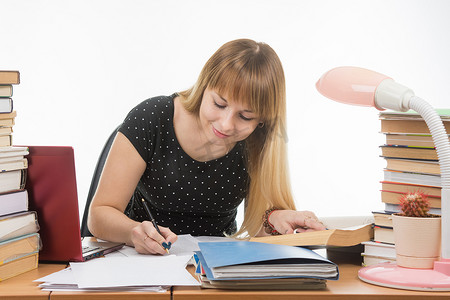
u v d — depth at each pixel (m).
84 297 0.97
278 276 0.99
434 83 3.97
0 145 1.18
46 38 3.92
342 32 4.03
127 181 1.56
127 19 3.94
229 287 1.00
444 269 1.02
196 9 3.96
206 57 3.98
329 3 4.02
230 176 1.72
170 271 1.10
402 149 1.20
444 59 3.96
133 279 1.03
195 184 1.70
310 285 1.01
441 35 3.96
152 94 3.97
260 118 1.51
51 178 1.20
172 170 1.67
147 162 1.66
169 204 1.74
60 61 3.93
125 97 3.96
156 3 3.94
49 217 1.21
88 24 3.93
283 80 1.50
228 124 1.45
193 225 1.79
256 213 1.70
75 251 1.21
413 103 1.05
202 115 1.51
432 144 1.17
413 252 1.06
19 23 3.90
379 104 1.09
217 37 3.99
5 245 1.09
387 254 1.18
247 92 1.41
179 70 3.97
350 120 4.07
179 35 3.96
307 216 1.55
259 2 4.01
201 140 1.63
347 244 1.19
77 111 3.95
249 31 4.01
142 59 3.96
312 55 4.05
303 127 4.09
